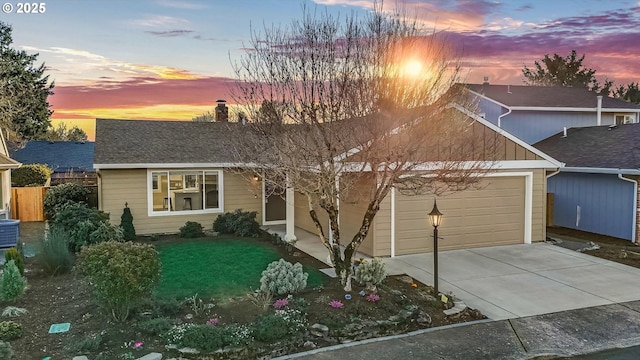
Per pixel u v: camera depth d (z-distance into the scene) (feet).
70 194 59.11
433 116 24.54
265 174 33.37
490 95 67.41
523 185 43.78
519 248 41.81
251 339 19.90
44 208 59.67
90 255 22.26
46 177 75.46
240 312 23.31
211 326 20.38
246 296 25.84
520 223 43.91
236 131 44.19
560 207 53.78
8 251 30.83
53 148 107.14
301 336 20.92
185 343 19.31
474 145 31.19
